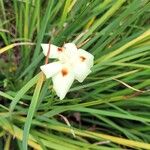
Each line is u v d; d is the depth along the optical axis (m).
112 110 0.34
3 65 0.34
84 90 0.34
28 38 0.33
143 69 0.31
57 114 0.31
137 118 0.30
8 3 0.37
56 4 0.34
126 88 0.33
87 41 0.31
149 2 0.30
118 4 0.31
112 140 0.30
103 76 0.33
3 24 0.34
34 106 0.25
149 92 0.33
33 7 0.32
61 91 0.24
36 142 0.29
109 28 0.30
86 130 0.33
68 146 0.30
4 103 0.34
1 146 0.32
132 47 0.32
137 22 0.35
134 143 0.30
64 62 0.25
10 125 0.29
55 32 0.33
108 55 0.30
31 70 0.32
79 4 0.32
